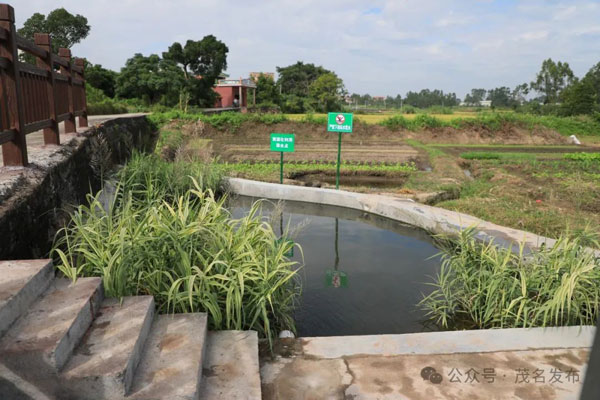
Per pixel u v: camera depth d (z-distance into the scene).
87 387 2.20
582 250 4.32
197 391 2.40
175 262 3.50
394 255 6.16
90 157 7.06
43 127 5.47
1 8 4.11
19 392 2.17
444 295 4.50
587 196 9.13
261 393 2.69
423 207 8.06
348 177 13.12
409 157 16.61
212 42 47.12
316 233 7.33
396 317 4.30
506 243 5.85
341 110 64.88
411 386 2.83
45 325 2.36
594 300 3.92
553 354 3.23
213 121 23.03
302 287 4.97
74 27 41.69
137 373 2.45
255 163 14.53
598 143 25.50
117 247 3.45
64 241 4.36
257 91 63.72
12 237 3.29
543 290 3.99
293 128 24.30
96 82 42.91
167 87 41.28
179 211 3.86
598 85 67.56
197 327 2.98
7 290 2.44
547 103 67.69
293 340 3.41
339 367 3.04
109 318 2.77
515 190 9.71
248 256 3.82
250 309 3.64
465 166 15.69
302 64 77.56
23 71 4.70
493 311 4.13
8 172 4.16
